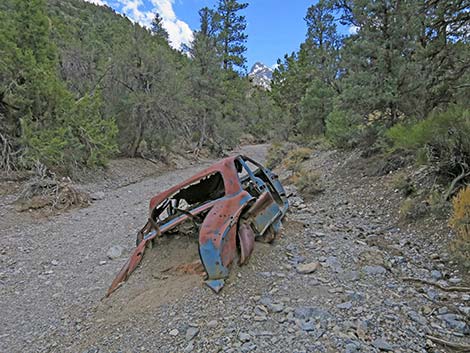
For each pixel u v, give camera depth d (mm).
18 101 11758
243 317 3141
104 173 15047
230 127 30094
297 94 25547
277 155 17516
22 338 3525
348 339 2744
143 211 9422
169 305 3484
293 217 6773
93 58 19938
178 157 24141
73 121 13836
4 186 10281
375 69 9453
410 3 8695
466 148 5938
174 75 20125
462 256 4203
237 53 38125
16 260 5891
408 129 8047
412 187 6789
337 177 9812
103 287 4605
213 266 3717
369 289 3666
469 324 3033
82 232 7520
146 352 2854
